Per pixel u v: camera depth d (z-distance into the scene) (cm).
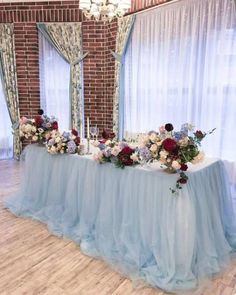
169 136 201
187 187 195
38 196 313
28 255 232
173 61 402
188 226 193
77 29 487
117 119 482
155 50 424
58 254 234
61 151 274
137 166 222
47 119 313
